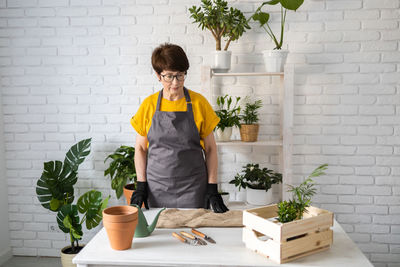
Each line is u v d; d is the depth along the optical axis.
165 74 1.74
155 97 2.03
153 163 2.01
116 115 3.03
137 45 2.95
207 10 2.72
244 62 2.88
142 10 2.91
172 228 1.45
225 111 2.62
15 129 3.11
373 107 2.81
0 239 3.07
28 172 3.14
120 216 1.19
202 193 2.02
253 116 2.66
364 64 2.79
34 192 3.15
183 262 1.13
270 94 2.89
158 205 2.01
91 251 1.22
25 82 3.06
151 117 2.01
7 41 3.03
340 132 2.86
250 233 1.23
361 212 2.90
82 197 2.57
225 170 2.99
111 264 1.15
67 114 3.06
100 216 2.54
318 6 2.78
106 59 2.98
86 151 2.87
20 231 3.19
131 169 2.81
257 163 2.95
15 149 3.13
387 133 2.82
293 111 2.72
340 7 2.77
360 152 2.86
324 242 1.22
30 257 3.18
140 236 1.34
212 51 2.70
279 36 2.84
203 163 2.06
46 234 3.17
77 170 3.01
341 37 2.79
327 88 2.84
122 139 3.04
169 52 1.70
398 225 2.88
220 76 2.91
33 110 3.08
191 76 2.93
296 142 2.90
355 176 2.88
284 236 1.12
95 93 3.02
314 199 2.93
